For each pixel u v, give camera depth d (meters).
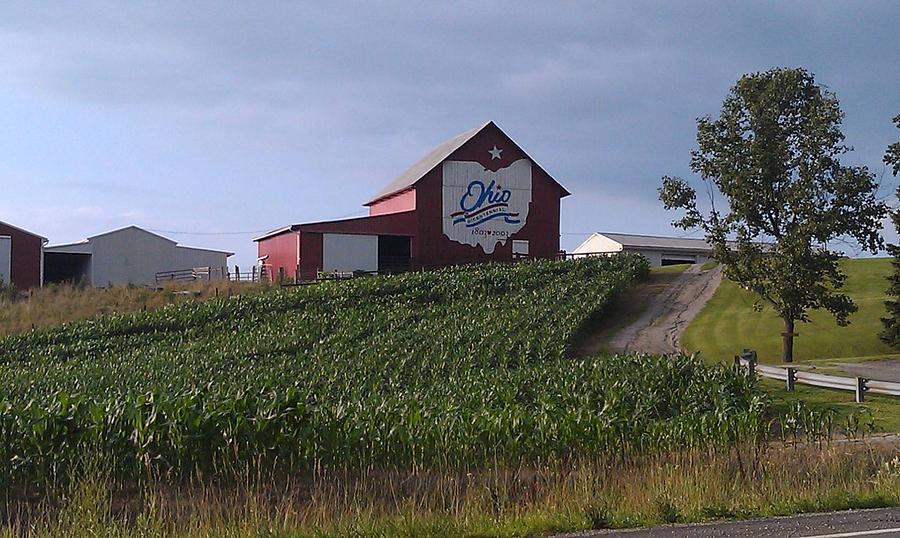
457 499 11.29
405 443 13.68
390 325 35.38
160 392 14.41
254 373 27.36
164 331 36.69
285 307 39.28
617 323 37.94
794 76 29.66
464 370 26.22
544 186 55.44
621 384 19.22
